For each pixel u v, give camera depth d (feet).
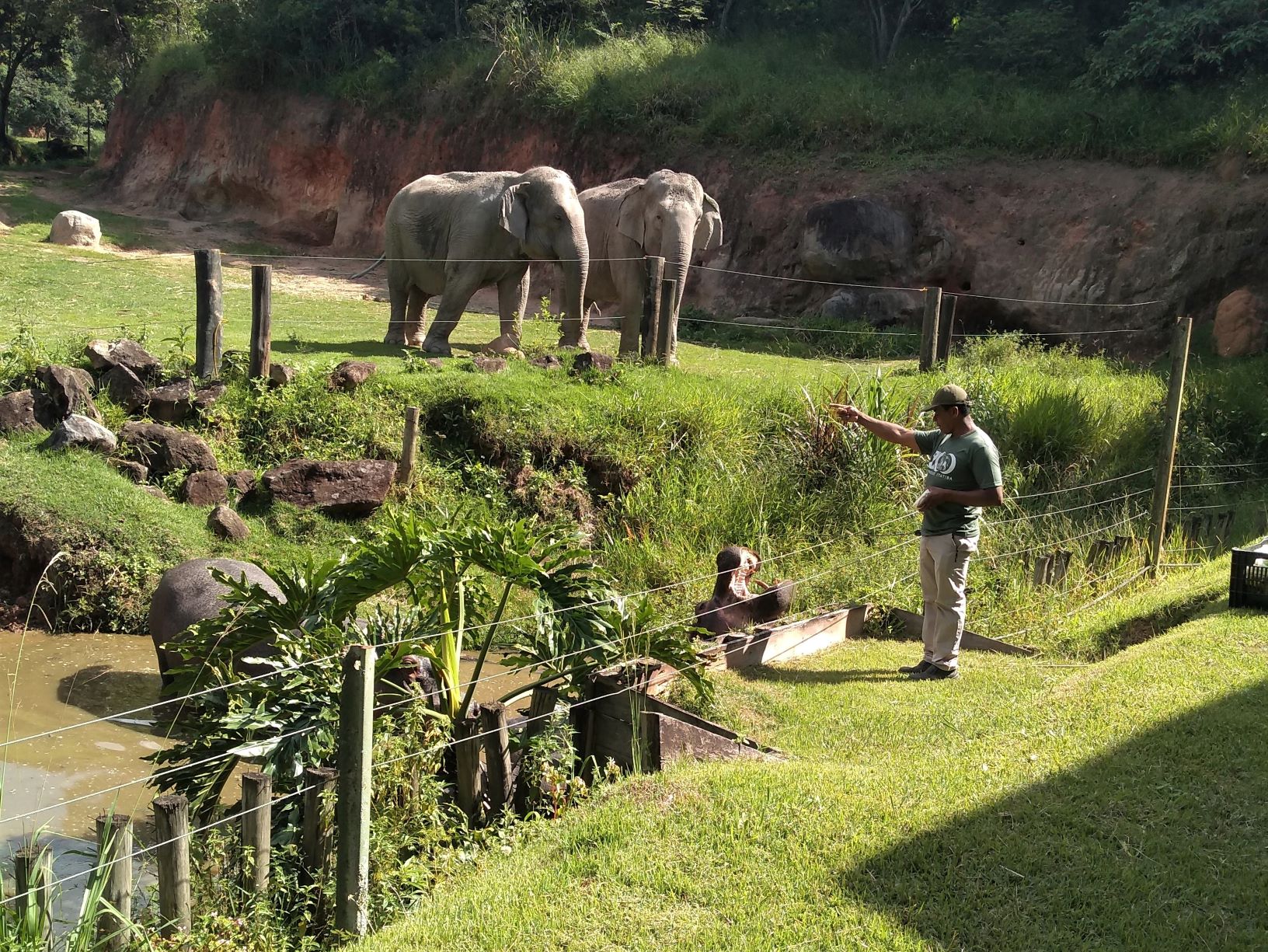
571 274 51.21
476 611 23.07
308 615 21.07
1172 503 39.34
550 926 14.55
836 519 36.70
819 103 86.48
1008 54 90.58
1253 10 77.15
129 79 144.05
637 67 97.50
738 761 19.76
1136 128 73.92
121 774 23.04
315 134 112.16
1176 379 31.91
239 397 38.88
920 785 17.88
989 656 26.66
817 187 80.33
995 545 34.01
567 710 20.59
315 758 18.12
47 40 158.20
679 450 40.32
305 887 16.38
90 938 13.75
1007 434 42.45
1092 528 36.47
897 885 15.01
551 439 39.40
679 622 22.84
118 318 55.11
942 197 75.25
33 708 26.27
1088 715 20.45
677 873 15.57
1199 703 20.33
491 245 50.24
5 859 19.08
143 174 125.80
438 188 51.01
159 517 33.55
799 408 42.60
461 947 14.33
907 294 72.13
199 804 18.22
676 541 34.94
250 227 114.42
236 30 117.19
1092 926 14.10
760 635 26.03
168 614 27.17
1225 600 27.48
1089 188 72.33
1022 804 16.96
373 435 38.45
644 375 45.27
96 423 35.91
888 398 40.29
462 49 109.19
